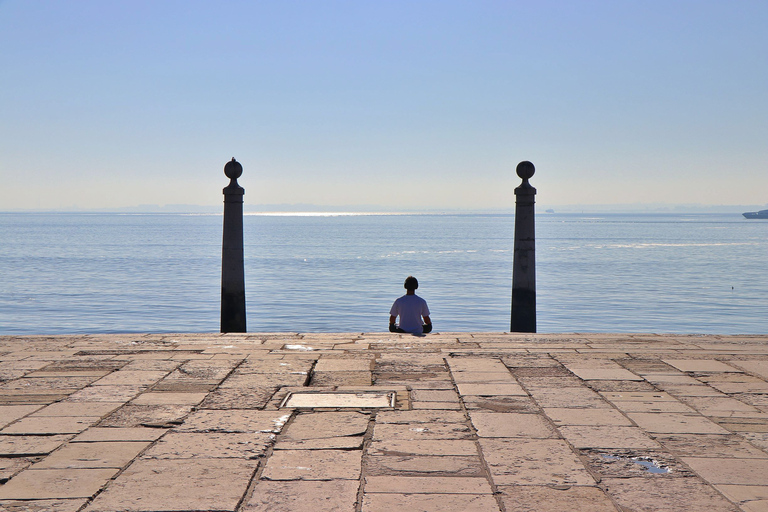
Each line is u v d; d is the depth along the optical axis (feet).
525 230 40.91
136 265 183.52
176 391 20.68
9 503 11.96
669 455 14.78
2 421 17.21
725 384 21.95
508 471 13.70
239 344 30.19
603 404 19.27
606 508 11.82
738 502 12.11
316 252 252.62
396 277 152.35
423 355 27.30
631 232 524.52
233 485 12.84
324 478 13.26
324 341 31.37
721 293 122.11
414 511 11.66
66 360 25.85
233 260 41.93
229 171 41.83
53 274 155.63
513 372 23.88
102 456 14.53
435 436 16.12
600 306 103.96
